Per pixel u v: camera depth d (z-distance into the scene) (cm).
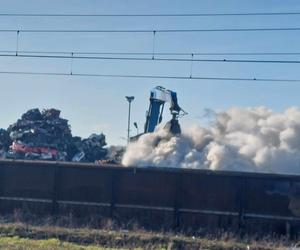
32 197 3117
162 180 2942
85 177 3048
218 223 2858
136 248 2378
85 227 2866
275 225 2791
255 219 2816
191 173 2906
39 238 2527
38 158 5784
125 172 2991
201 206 2886
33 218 3034
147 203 2953
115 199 2994
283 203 2792
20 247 2145
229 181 2864
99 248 2306
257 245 2531
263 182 2823
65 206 3064
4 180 3156
